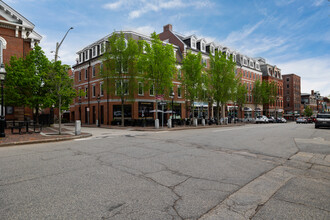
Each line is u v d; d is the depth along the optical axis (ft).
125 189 12.57
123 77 86.22
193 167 17.75
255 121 143.02
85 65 114.11
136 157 21.35
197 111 121.70
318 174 16.57
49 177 14.75
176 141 33.58
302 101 286.46
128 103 93.25
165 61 72.08
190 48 116.06
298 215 9.67
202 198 11.44
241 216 9.56
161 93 76.23
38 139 34.45
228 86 99.35
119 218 9.15
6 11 66.39
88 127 81.97
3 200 10.93
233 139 36.78
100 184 13.39
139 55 76.43
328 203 11.01
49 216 9.28
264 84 154.71
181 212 9.82
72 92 48.91
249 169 17.57
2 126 37.88
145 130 60.95
